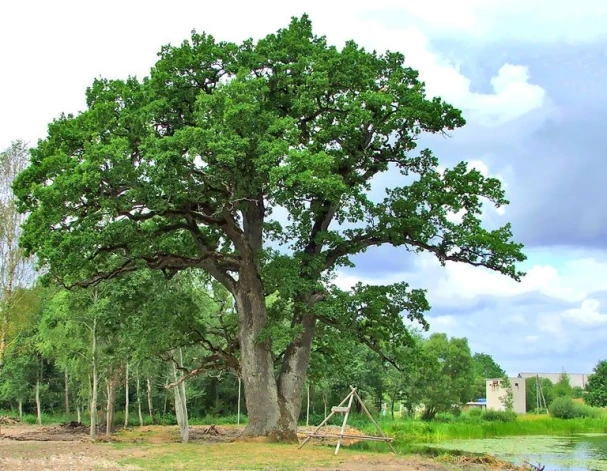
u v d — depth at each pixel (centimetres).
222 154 1931
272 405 2438
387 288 2556
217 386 6619
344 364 3020
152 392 6153
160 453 2016
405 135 2583
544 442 3794
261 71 2433
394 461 1895
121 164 2044
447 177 2536
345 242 2567
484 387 10438
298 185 2038
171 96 2361
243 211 2480
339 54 2408
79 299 3203
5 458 1905
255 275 2497
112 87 2361
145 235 2395
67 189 1973
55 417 6481
